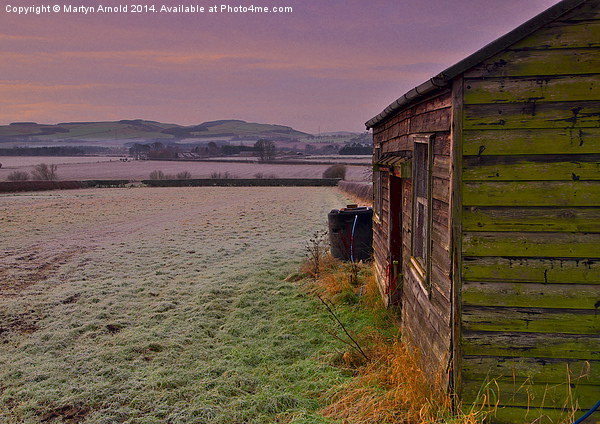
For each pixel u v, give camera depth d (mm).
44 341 7016
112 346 6734
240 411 4527
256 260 13227
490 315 3658
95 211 29391
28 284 11109
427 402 3789
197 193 45281
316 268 10727
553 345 3604
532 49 3502
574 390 3578
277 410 4500
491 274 3645
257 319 7898
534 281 3605
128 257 14539
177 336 7082
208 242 17359
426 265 4578
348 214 11688
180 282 11016
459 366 3705
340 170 60625
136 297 9695
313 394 4859
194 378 5500
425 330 4742
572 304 3572
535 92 3521
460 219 3656
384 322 6965
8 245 17141
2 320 8188
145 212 28953
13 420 4641
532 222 3588
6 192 46000
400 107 5645
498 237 3629
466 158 3637
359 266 10828
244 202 35312
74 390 5273
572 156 3523
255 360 6066
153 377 5496
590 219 3531
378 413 3961
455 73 3531
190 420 4410
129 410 4711
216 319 8023
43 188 48719
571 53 3471
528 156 3566
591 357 3562
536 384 3631
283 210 28656
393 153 6984
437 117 4215
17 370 5875
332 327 7133
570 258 3562
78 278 11641
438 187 4219
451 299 3762
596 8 3424
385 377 4762
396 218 7258
